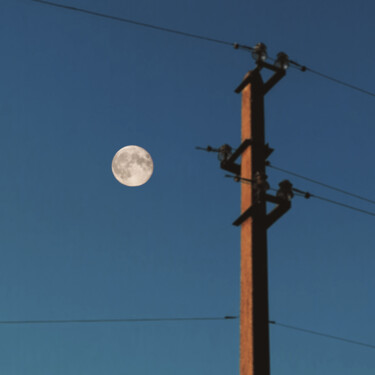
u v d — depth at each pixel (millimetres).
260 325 10828
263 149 12656
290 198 11680
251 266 11273
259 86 13508
